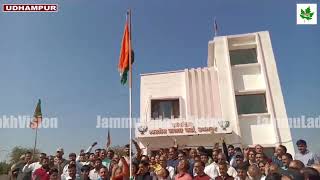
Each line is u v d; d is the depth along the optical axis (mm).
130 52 10031
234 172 9375
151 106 22484
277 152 9148
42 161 11281
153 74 23266
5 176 16406
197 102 21828
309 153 8867
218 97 21750
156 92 22828
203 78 22484
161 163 9836
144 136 20484
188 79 22438
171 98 22266
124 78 10141
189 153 11047
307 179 4707
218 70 22109
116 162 10227
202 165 8328
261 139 20078
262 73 21672
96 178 10117
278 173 5926
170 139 20703
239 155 9984
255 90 21125
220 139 20062
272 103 20625
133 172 9430
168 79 22953
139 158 11070
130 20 10367
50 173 10234
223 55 22578
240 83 21875
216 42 23125
